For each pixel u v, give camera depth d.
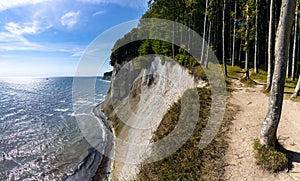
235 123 8.75
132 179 7.64
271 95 6.27
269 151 6.29
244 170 6.04
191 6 19.31
